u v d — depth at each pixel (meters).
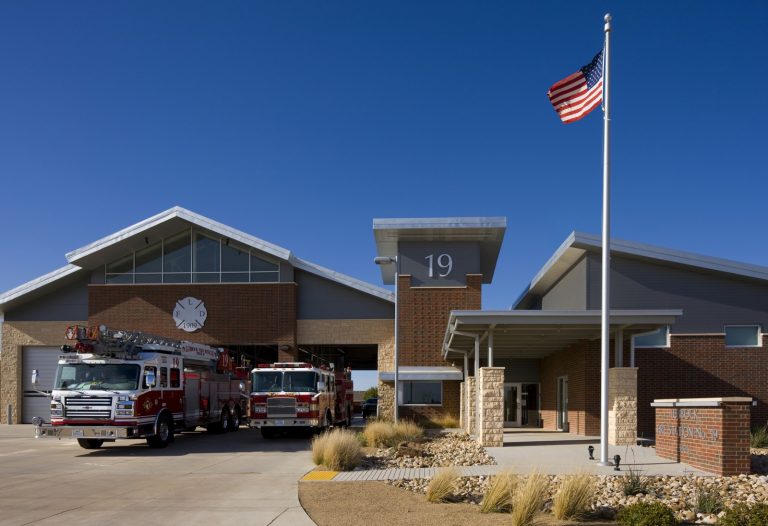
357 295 34.22
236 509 10.59
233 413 29.50
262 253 34.41
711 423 13.16
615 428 18.62
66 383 20.16
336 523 9.41
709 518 9.18
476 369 20.69
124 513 10.45
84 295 35.66
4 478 14.58
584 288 25.70
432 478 12.05
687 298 25.64
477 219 31.61
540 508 9.77
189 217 33.66
